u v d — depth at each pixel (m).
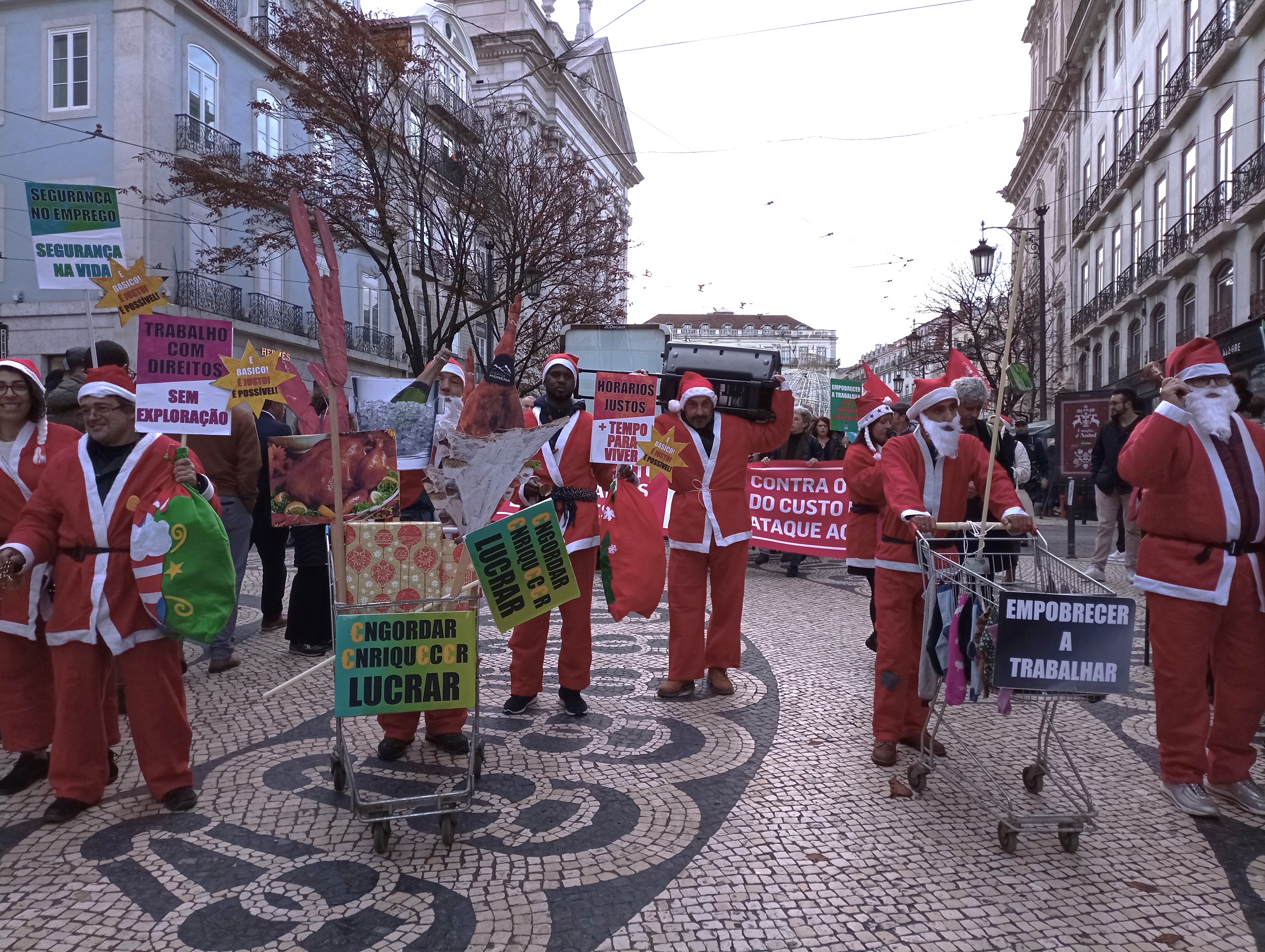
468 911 2.90
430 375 5.73
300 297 27.14
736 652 5.45
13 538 3.56
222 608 3.58
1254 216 18.55
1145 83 26.27
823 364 98.62
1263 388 12.80
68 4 21.53
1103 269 31.23
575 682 4.93
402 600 3.43
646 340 9.16
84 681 3.61
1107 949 2.73
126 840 3.40
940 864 3.27
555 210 21.28
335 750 3.82
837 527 9.48
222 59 23.98
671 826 3.54
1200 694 3.78
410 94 19.92
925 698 3.91
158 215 21.70
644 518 5.32
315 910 2.90
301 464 3.89
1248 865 3.29
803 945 2.74
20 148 21.86
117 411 3.65
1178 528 3.79
